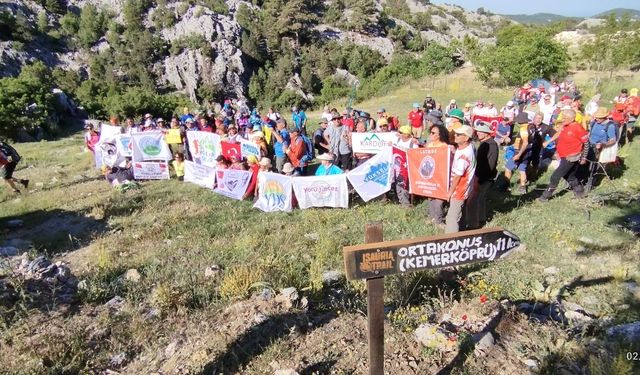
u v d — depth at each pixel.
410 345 4.52
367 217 8.80
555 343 4.50
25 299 5.66
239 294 5.69
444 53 39.94
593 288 5.76
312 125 24.59
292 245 7.56
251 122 16.50
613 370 3.89
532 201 9.05
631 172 10.05
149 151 13.41
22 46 84.69
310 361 4.38
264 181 9.66
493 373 4.14
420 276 5.89
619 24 39.75
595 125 8.92
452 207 6.82
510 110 15.59
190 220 9.04
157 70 93.25
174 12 100.31
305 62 99.88
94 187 12.23
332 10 119.75
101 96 53.34
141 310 5.58
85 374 4.51
